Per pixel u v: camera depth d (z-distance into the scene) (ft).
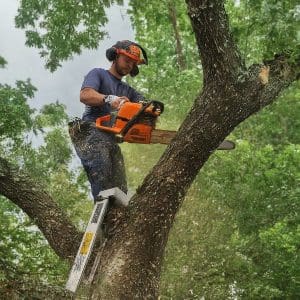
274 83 14.10
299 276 27.58
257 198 29.45
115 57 14.05
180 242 27.76
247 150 30.25
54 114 28.58
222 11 12.45
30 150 25.52
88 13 27.22
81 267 12.51
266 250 28.45
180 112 32.01
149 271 13.12
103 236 13.52
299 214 29.30
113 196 13.09
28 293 12.71
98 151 13.52
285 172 29.40
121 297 12.59
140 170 29.91
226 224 28.81
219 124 13.35
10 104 23.67
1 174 15.15
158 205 13.44
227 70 12.98
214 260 27.84
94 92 13.10
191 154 13.52
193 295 27.22
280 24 14.85
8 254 22.31
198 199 28.86
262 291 27.91
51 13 28.07
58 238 14.71
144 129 12.76
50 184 28.60
